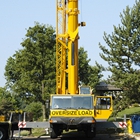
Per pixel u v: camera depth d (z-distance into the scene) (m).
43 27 36.25
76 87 19.66
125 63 33.00
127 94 33.28
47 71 35.50
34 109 54.91
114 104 34.44
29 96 37.66
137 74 32.06
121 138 19.95
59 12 20.44
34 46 35.47
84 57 40.34
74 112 18.38
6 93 56.44
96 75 40.38
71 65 19.62
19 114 21.62
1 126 20.03
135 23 33.53
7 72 45.06
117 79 32.75
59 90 20.41
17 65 36.72
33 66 35.53
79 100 18.70
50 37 35.81
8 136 20.08
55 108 18.50
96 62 34.00
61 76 20.36
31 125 19.75
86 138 20.59
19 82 36.50
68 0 20.12
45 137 22.00
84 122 18.06
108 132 23.69
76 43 19.84
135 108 55.62
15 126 21.52
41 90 36.66
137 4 33.88
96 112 20.34
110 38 33.84
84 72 40.28
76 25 19.91
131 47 32.72
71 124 18.03
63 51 20.36
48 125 19.66
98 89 44.53
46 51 35.56
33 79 36.06
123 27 33.28
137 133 22.89
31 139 20.94
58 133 19.19
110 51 33.56
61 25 20.41
